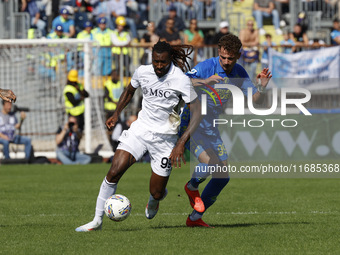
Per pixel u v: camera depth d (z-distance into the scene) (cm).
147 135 2545
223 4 8862
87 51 6397
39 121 6631
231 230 2691
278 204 3659
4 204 3694
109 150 6525
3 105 6306
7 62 6719
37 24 8062
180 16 8544
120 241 2409
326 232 2645
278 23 8825
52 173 5506
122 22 7544
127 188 4462
